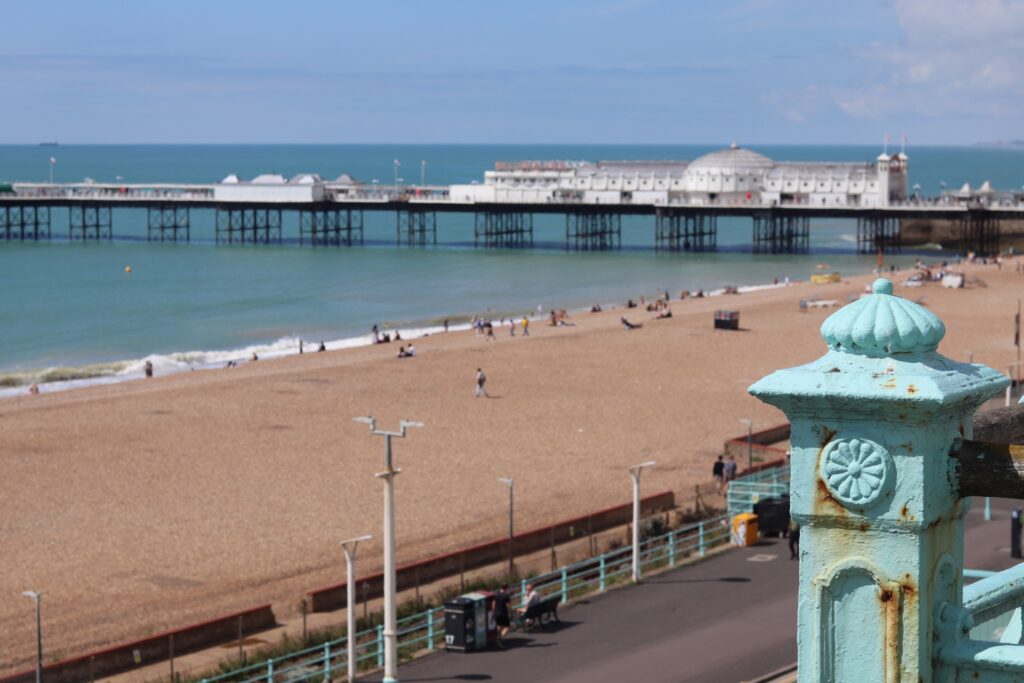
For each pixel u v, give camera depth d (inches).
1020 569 272.4
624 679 1262.3
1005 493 229.5
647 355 3722.9
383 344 4094.5
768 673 1253.1
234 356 4020.7
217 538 1932.8
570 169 7864.2
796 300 4884.4
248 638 1513.3
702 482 2255.2
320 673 1336.1
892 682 229.1
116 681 1378.0
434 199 7696.9
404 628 1504.7
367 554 1836.9
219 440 2630.4
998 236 7249.0
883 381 226.1
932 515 227.3
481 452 2524.6
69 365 3986.2
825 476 230.7
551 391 3191.4
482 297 5521.7
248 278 6235.2
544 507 2089.1
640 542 1781.5
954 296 4867.1
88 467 2395.4
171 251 7500.0
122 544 1908.2
